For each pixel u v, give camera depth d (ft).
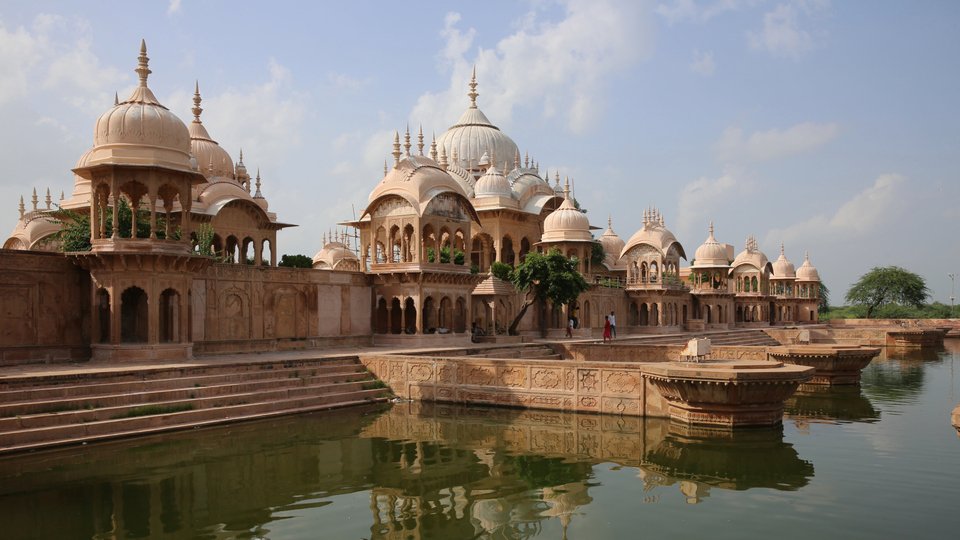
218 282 82.12
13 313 67.77
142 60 75.72
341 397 70.69
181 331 72.28
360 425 60.80
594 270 184.24
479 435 56.90
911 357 145.59
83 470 44.78
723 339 151.94
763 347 91.15
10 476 43.19
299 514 37.01
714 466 47.14
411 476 44.52
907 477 44.09
